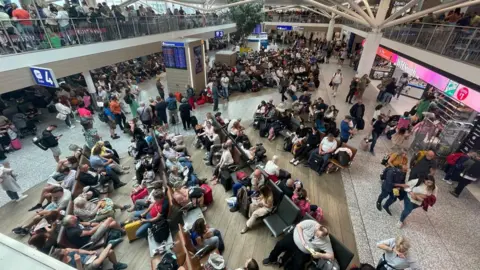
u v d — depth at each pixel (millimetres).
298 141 7957
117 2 22562
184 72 12555
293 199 5461
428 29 9953
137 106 11109
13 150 8664
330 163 7375
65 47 9664
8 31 7855
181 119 10508
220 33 24812
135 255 4855
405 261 3721
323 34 41906
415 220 5676
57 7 9898
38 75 8328
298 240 4164
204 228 4496
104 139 9484
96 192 6102
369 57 13938
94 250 4691
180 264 4066
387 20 12664
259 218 5406
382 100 13195
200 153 8508
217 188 6773
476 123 6715
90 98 11875
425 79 9352
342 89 15414
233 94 14789
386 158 7582
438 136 7652
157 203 5098
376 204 6121
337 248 4117
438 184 6883
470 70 6805
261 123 9727
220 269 4148
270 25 36188
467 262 4715
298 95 13961
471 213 5891
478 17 7812
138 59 21500
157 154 6660
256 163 7641
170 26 16562
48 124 10867
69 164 6504
